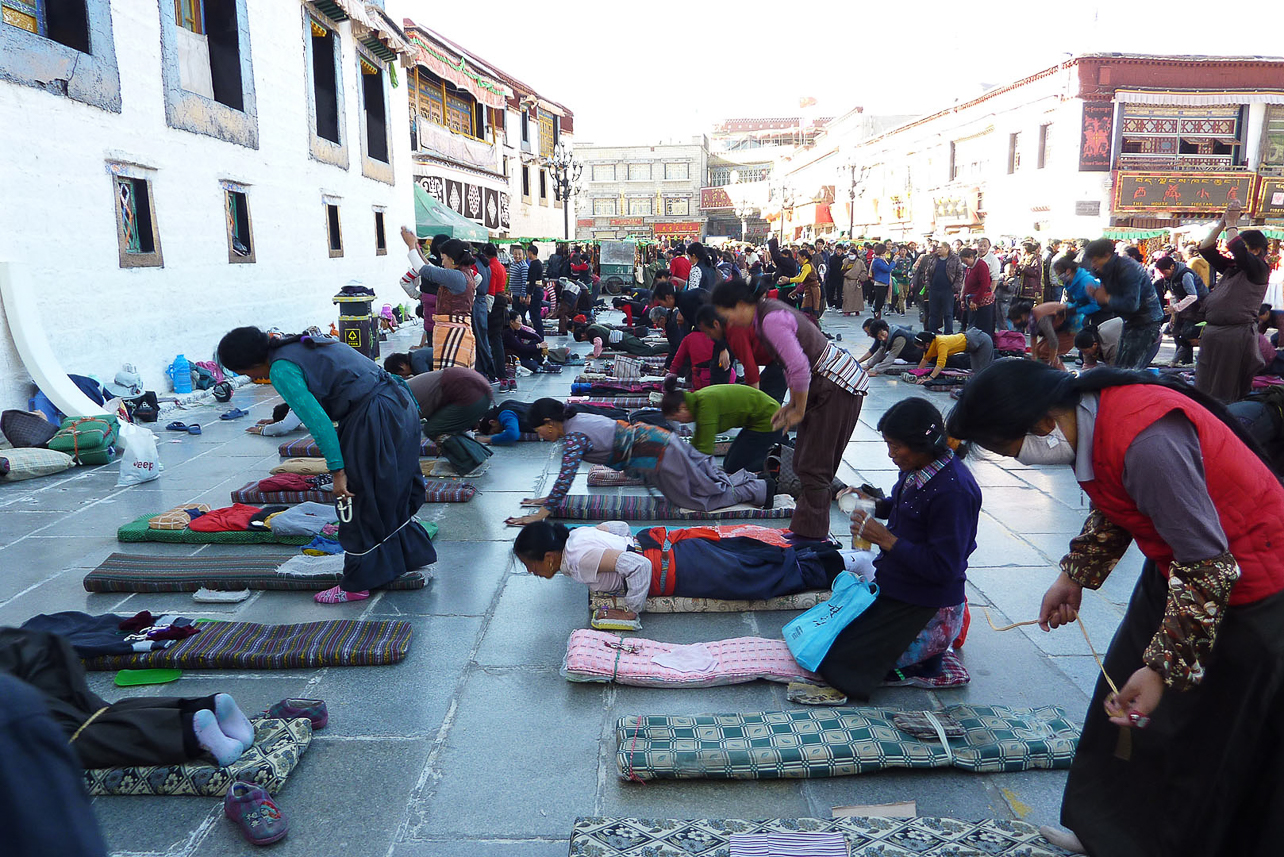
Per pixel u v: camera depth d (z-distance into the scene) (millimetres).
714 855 2328
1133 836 2029
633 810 2633
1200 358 7113
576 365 12305
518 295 14102
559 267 22688
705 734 2889
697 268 12031
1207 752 1876
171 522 5055
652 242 39188
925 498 3078
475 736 3031
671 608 3994
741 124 88625
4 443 6910
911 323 19547
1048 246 21438
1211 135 27406
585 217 75125
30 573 4551
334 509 5102
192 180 10281
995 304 14266
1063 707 3205
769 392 6809
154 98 9453
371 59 17797
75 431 6852
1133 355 8070
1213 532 1729
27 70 7465
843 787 2746
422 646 3703
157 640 3586
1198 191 27188
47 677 2652
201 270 10508
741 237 73875
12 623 3971
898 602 3195
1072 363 11789
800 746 2822
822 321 19797
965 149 34500
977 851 2346
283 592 4285
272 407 9422
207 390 9930
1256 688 1803
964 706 3094
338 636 3664
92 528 5266
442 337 8156
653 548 4027
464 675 3461
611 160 74000
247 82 11805
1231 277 6844
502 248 26406
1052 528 5250
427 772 2820
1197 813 1900
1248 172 27250
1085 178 27531
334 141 15812
